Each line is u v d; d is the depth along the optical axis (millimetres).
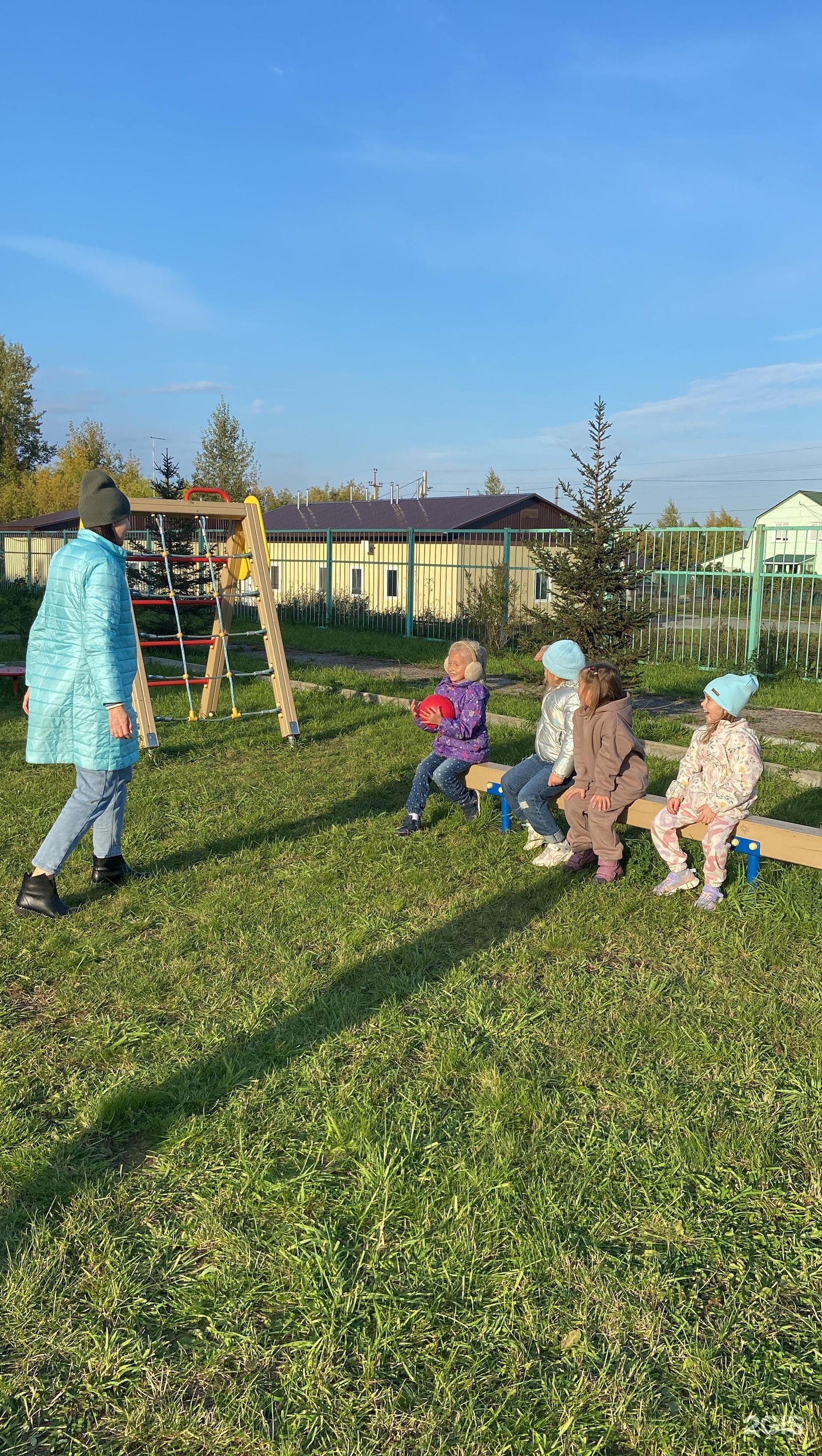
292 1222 2539
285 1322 2223
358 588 25516
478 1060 3299
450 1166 2754
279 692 8734
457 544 22781
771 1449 1913
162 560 8672
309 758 8312
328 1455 1905
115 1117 2984
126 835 5996
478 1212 2562
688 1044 3414
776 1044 3494
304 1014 3652
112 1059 3352
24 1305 2258
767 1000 3785
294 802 6824
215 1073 3248
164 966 4109
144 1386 2070
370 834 6020
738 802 4785
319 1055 3359
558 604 10148
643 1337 2186
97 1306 2268
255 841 5930
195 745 8742
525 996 3809
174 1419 1971
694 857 5562
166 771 7781
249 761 8219
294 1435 1940
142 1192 2678
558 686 5652
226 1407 2012
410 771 7750
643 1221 2559
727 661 14891
